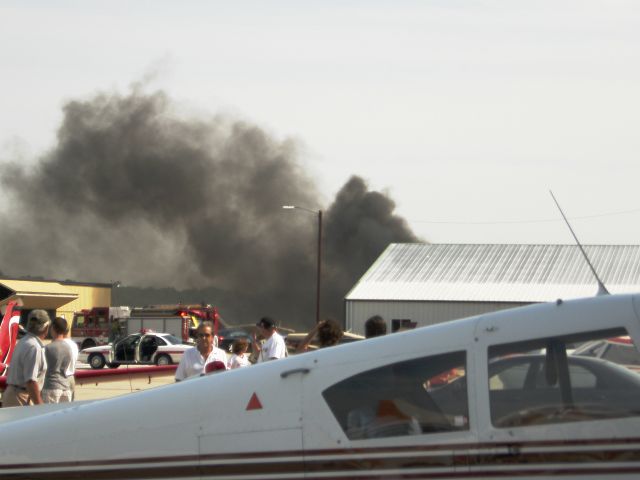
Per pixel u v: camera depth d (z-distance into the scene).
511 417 6.50
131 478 7.25
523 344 6.69
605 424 6.34
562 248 74.25
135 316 68.12
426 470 6.60
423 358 6.85
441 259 74.38
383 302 66.81
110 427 7.37
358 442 6.78
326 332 12.02
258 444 7.00
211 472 7.08
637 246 72.88
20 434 7.53
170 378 39.19
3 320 24.59
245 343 16.39
